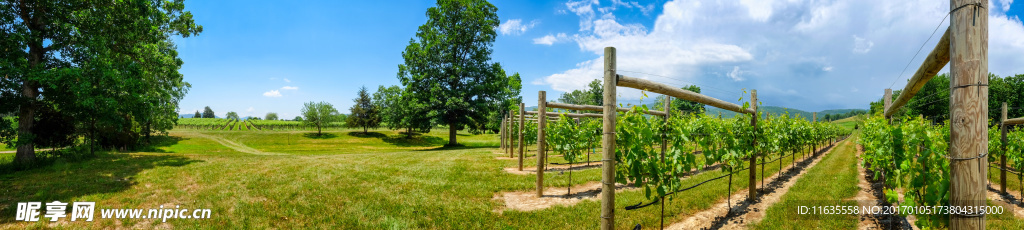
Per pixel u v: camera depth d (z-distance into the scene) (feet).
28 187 23.95
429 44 85.56
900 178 15.66
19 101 32.83
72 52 36.60
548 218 16.72
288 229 15.87
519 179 27.35
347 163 37.68
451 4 86.28
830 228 14.90
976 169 7.69
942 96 103.60
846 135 118.42
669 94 14.39
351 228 15.85
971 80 7.63
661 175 14.80
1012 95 104.06
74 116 37.65
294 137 130.72
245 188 23.86
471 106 89.61
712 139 18.25
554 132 35.60
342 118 189.98
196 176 28.63
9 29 32.07
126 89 37.70
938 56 9.53
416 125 90.17
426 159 42.70
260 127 193.36
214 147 93.35
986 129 7.68
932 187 10.55
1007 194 22.11
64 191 22.85
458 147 98.84
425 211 17.99
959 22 7.85
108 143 61.46
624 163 15.84
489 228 15.71
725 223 16.51
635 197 20.13
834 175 29.25
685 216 17.39
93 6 37.09
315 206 19.08
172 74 49.93
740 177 27.45
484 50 92.22
